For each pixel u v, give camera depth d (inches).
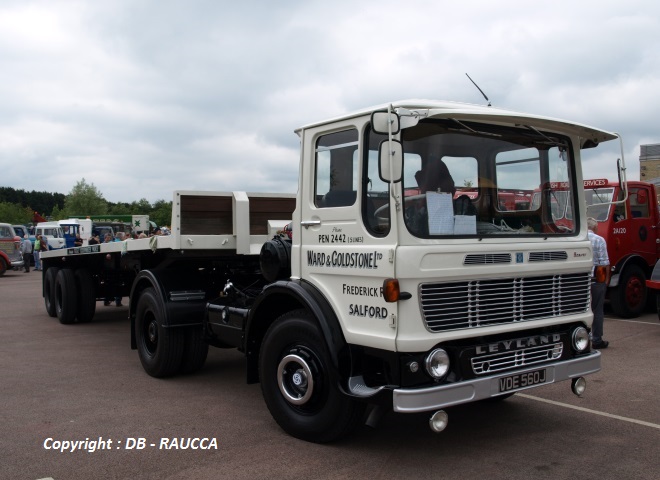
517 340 177.2
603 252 323.3
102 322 451.5
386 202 168.6
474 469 168.6
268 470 169.3
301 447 186.9
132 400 239.1
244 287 264.2
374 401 163.6
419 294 160.7
